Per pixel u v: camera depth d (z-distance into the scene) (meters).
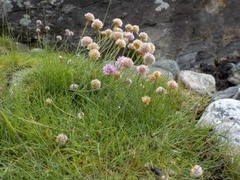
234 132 0.52
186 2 1.03
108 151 0.46
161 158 0.46
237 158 0.48
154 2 1.01
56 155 0.44
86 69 0.58
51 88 0.56
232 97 0.72
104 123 0.49
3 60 0.69
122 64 0.52
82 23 0.99
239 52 1.08
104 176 0.42
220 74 1.00
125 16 1.01
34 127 0.47
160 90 0.55
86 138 0.47
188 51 1.05
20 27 0.99
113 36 0.61
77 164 0.43
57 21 0.99
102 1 0.99
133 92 0.56
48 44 1.00
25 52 0.88
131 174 0.43
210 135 0.52
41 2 0.98
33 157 0.43
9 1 0.98
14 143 0.45
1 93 0.54
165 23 1.03
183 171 0.45
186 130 0.51
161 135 0.50
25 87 0.57
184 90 0.77
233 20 1.08
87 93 0.55
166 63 0.92
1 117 0.47
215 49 1.07
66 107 0.52
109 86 0.56
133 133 0.49
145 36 0.63
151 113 0.53
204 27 1.06
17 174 0.40
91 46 0.56
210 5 1.05
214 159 0.48
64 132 0.47
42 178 0.40
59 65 0.59
